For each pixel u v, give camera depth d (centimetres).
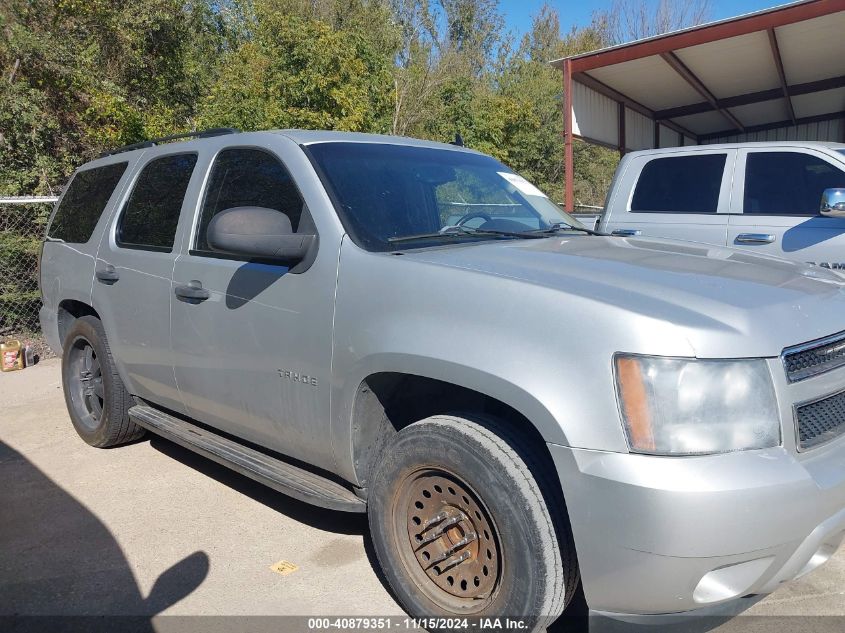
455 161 388
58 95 1252
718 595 214
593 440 215
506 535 235
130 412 433
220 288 339
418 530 269
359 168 334
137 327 403
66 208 520
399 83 2083
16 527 371
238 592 306
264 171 344
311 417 300
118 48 1363
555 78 2925
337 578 317
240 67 1441
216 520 376
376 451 292
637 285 243
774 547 212
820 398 233
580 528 218
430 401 294
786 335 228
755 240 586
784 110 1902
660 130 2000
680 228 632
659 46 1216
